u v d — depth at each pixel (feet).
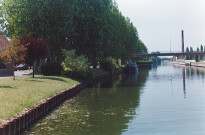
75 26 156.56
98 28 163.94
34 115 59.06
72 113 70.28
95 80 158.10
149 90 120.16
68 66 135.33
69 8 149.59
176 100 91.09
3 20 163.02
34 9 146.00
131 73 262.47
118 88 129.59
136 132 52.34
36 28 148.25
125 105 82.12
